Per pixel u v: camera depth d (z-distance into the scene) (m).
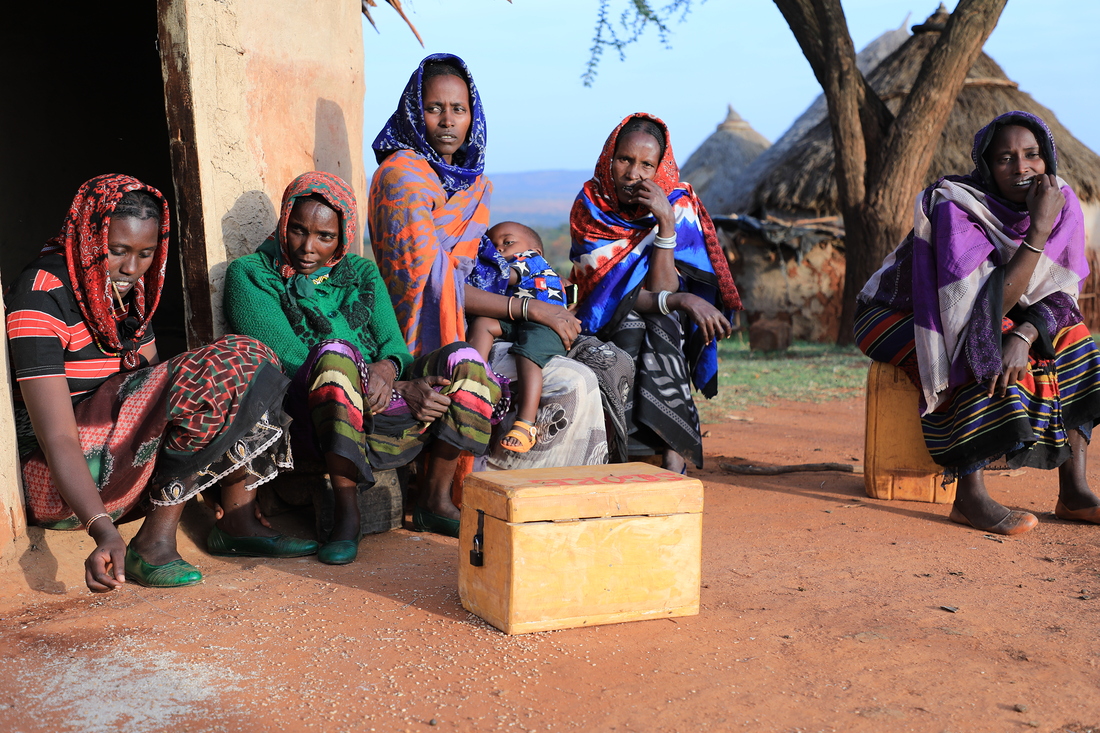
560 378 4.12
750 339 15.39
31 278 3.06
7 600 2.96
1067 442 4.26
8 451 3.10
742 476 5.50
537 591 2.77
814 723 2.25
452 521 3.98
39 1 6.59
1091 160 17.92
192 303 3.88
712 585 3.34
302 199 3.67
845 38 12.87
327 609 2.98
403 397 3.80
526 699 2.35
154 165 7.32
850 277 13.92
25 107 6.61
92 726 2.16
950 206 4.27
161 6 3.72
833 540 4.01
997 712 2.32
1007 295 4.09
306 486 3.99
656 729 2.20
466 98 4.39
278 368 3.25
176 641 2.67
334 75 5.02
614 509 2.84
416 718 2.23
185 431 3.04
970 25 12.46
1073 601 3.20
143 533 3.22
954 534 4.13
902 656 2.68
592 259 4.68
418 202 4.14
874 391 4.82
